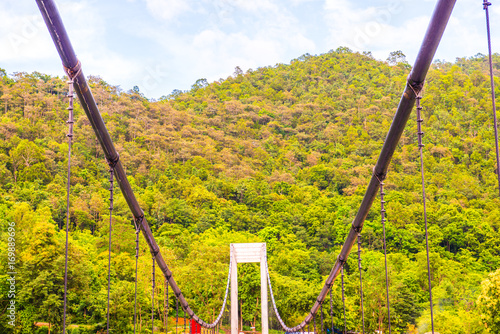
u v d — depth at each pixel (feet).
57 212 293.64
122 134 545.03
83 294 163.02
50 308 144.05
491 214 387.14
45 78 587.27
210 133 652.89
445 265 258.57
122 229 261.44
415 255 318.04
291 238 343.87
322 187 515.50
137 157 488.85
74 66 30.78
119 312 162.09
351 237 53.88
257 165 576.61
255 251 182.19
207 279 215.31
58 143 422.41
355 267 279.08
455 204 412.36
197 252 247.29
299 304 203.41
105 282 192.54
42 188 332.39
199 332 156.66
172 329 179.83
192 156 560.61
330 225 375.25
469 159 529.86
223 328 223.30
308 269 287.69
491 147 541.75
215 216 391.04
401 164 529.86
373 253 300.20
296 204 426.92
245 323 232.12
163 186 433.89
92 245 249.75
